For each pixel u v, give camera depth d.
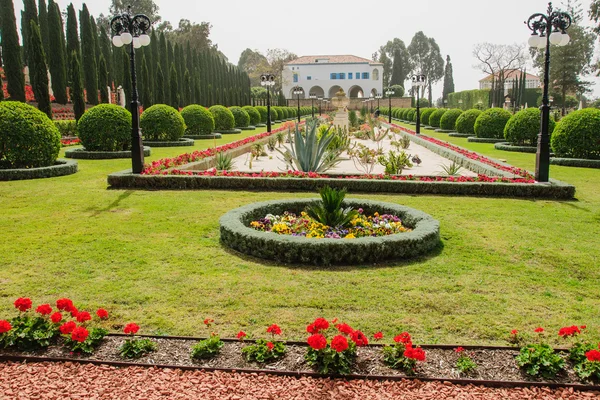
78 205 7.34
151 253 5.12
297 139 9.91
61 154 14.43
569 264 4.89
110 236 5.72
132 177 8.82
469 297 4.05
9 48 21.00
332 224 5.71
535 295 4.12
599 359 2.71
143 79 24.64
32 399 2.54
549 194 8.22
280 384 2.70
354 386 2.68
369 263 4.82
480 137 20.62
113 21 9.19
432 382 2.73
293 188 8.76
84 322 3.32
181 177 8.79
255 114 31.91
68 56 27.70
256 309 3.78
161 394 2.59
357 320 3.61
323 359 2.83
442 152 15.20
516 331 3.36
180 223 6.33
